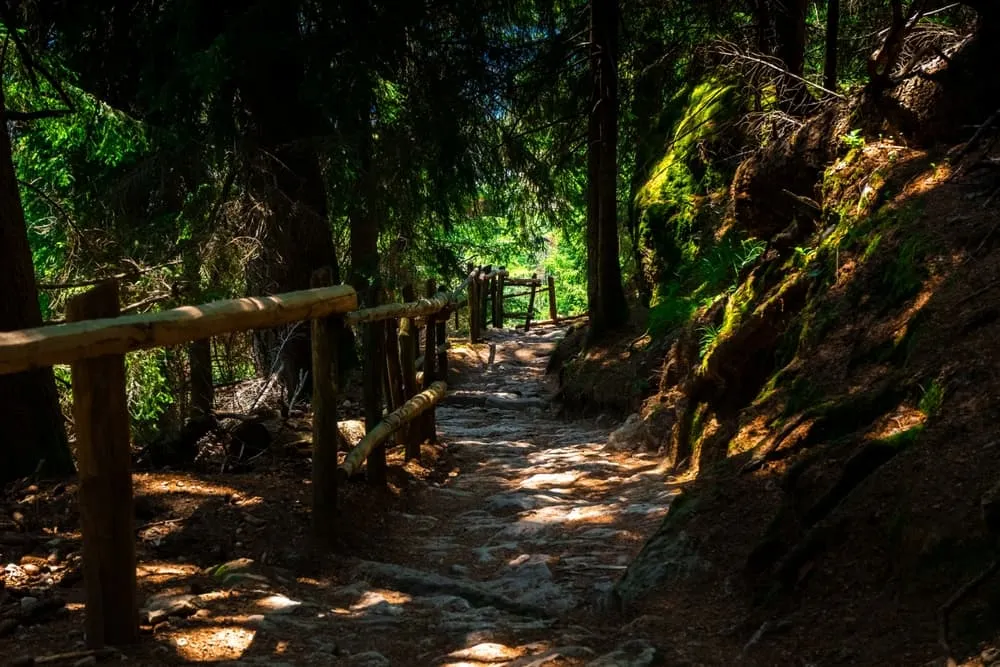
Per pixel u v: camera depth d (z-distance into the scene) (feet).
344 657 11.91
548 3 42.80
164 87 34.35
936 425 13.73
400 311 24.04
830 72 29.25
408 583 15.90
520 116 44.93
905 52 23.90
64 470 19.30
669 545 15.53
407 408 24.35
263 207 36.63
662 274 41.63
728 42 32.58
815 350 19.30
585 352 40.81
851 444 14.87
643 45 45.60
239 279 36.17
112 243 34.76
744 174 26.03
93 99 35.09
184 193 40.68
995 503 11.14
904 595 11.48
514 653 12.38
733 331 23.20
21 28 33.96
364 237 46.88
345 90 34.76
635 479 24.70
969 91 20.67
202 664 11.23
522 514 22.24
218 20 35.94
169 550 15.99
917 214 19.29
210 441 22.21
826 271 21.29
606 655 11.79
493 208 49.83
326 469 17.62
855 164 22.50
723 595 13.94
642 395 32.73
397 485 23.97
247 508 18.16
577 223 53.93
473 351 55.72
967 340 15.14
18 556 14.66
